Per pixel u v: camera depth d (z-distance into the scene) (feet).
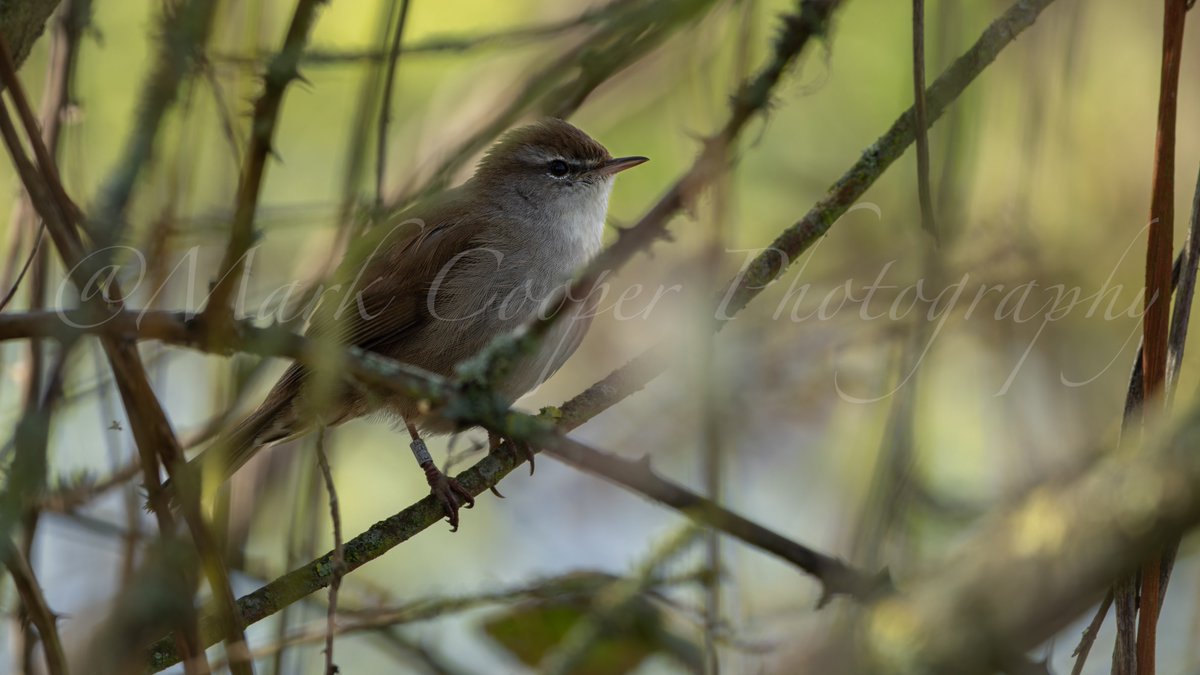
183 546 17.49
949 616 12.73
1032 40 27.96
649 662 31.07
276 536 31.48
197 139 22.15
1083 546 11.96
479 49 22.67
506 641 30.91
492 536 41.32
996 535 13.08
